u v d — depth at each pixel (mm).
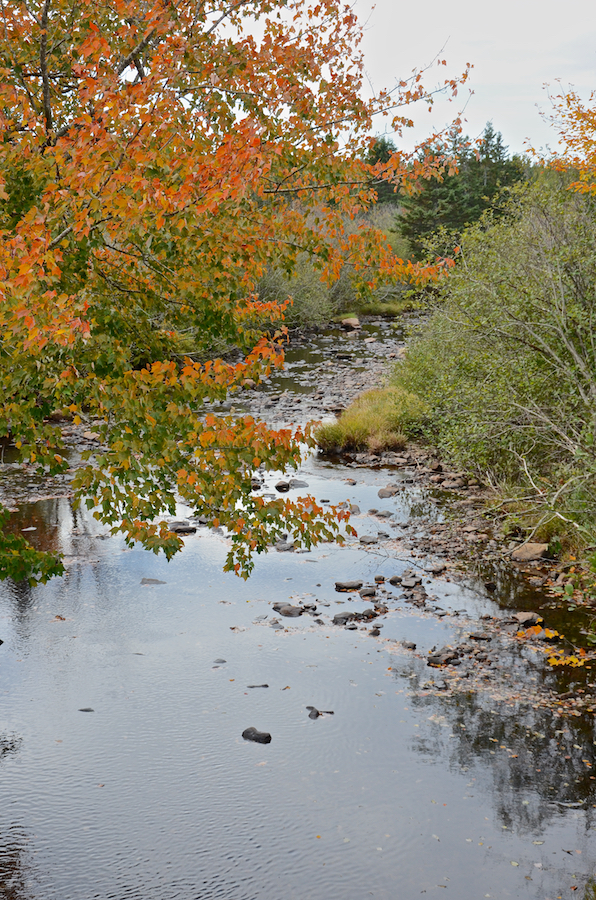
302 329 40062
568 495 9062
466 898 4547
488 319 10602
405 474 15680
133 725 6480
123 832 5164
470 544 11383
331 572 10297
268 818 5305
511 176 57469
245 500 4746
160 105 3617
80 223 3482
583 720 6531
